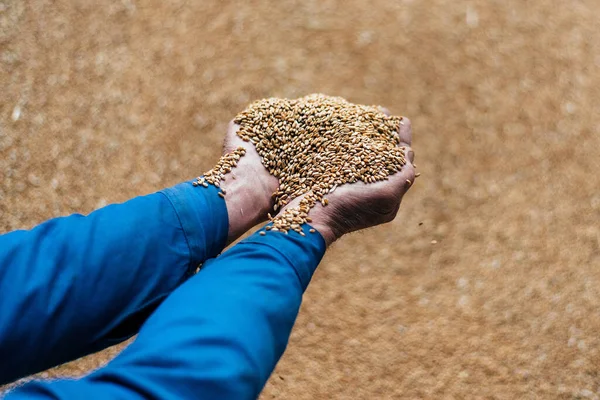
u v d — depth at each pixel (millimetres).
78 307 1191
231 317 1029
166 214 1332
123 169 2805
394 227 2729
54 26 3066
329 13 3105
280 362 2512
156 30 3076
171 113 2916
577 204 2752
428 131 2889
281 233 1313
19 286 1151
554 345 2521
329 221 1433
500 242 2697
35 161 2801
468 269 2662
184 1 3105
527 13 3104
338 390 2479
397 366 2510
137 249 1258
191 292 1084
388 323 2576
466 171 2816
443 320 2578
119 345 2504
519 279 2637
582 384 2457
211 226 1397
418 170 2812
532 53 3035
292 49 3051
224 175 1509
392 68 3006
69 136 2855
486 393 2463
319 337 2553
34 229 1233
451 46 3045
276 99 1722
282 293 1149
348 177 1481
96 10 3088
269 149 1602
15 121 2873
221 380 943
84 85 2959
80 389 880
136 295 1254
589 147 2854
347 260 2678
